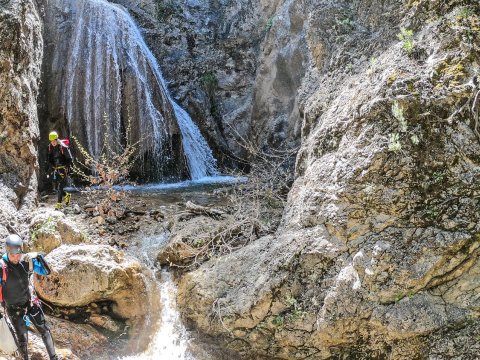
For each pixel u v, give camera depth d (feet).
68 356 16.88
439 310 15.66
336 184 17.74
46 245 19.53
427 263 15.71
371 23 23.44
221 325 17.83
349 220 17.12
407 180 16.31
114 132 31.37
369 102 17.54
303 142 23.45
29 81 24.16
